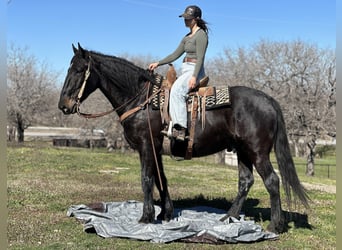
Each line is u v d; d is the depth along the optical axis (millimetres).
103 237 5004
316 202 7875
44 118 32969
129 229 5090
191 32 5309
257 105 5027
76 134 34375
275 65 25375
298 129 24109
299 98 23922
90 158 16359
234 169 16703
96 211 6074
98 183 9781
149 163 5199
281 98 24234
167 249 4605
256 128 4969
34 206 6727
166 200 5648
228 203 7375
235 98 5082
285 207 7055
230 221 5422
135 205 6484
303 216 6371
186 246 4730
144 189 5246
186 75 5113
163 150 5266
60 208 6637
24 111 29703
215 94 5109
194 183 10672
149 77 5273
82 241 4859
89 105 27312
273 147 5184
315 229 5672
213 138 5129
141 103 5180
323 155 35406
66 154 17609
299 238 5188
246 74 26422
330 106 23781
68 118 37875
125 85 5219
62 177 10609
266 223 5848
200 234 4895
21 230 5262
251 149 5023
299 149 34250
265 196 8320
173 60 5445
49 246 4637
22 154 16234
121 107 5270
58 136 33938
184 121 5008
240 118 5008
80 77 5156
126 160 16734
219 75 27734
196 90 5211
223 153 22609
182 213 6055
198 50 5070
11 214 6125
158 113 5121
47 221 5762
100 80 5262
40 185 8922
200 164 18672
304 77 24484
